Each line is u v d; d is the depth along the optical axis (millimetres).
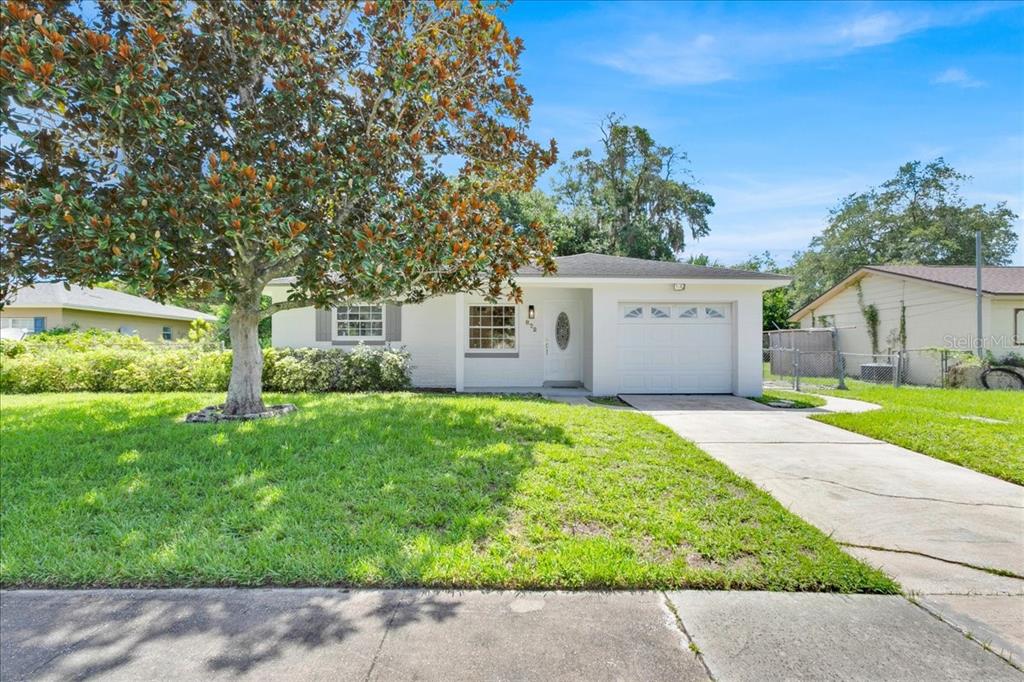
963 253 27312
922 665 2174
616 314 10633
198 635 2354
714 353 11008
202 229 5102
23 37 4020
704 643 2318
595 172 29656
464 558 2994
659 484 4266
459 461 4633
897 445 6109
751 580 2846
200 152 5746
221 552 3059
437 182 6672
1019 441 6102
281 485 4062
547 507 3734
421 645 2287
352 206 6141
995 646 2307
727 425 7363
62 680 2051
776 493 4359
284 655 2213
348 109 6531
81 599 2654
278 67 6273
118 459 4656
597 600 2678
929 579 2918
